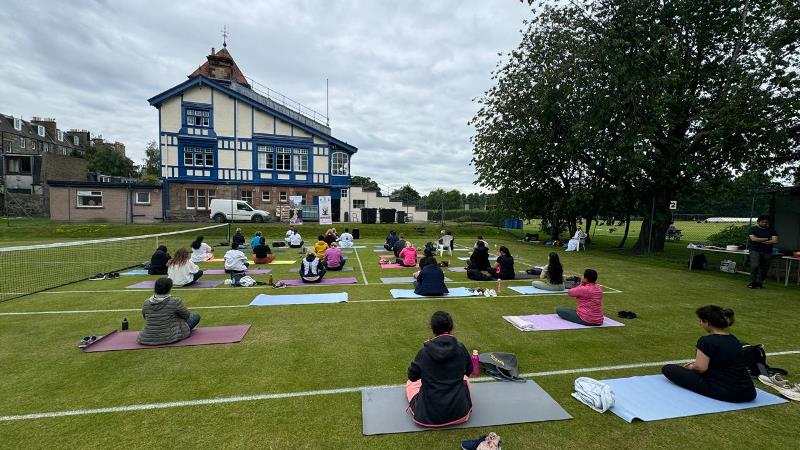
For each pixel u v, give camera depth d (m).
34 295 8.41
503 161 22.03
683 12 14.90
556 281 8.97
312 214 29.69
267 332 5.92
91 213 26.94
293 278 10.60
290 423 3.41
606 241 25.77
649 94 15.22
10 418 3.48
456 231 27.91
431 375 3.35
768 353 5.24
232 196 29.33
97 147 66.19
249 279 9.46
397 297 8.29
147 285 9.44
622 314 6.95
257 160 29.70
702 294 8.96
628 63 15.33
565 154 18.62
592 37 16.92
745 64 14.30
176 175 27.97
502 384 4.20
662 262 14.79
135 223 26.38
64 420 3.45
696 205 21.45
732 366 3.81
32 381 4.22
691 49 16.11
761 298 8.56
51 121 57.62
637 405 3.71
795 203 11.99
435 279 8.48
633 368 4.66
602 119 16.08
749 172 15.27
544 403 3.77
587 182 19.73
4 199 35.06
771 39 12.94
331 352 5.12
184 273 9.22
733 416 3.55
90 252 16.48
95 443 3.11
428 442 3.13
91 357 4.90
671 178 16.53
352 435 3.23
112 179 48.22
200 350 5.16
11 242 20.08
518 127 21.00
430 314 7.00
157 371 4.49
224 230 24.09
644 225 18.38
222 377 4.34
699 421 3.46
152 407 3.68
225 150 28.97
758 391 4.00
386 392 3.99
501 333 5.95
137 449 3.03
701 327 6.34
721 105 14.16
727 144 14.83
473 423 3.40
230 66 35.56
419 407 3.36
